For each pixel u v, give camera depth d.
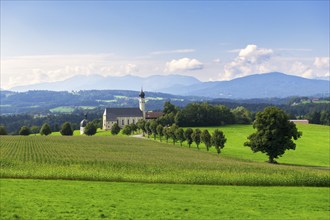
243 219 38.59
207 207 42.69
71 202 42.91
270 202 46.19
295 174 63.62
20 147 123.56
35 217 36.84
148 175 60.31
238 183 59.00
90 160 83.50
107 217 37.72
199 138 136.25
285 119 97.06
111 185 53.97
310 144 152.62
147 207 41.81
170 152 116.38
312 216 40.34
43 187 50.69
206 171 65.44
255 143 98.88
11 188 49.28
